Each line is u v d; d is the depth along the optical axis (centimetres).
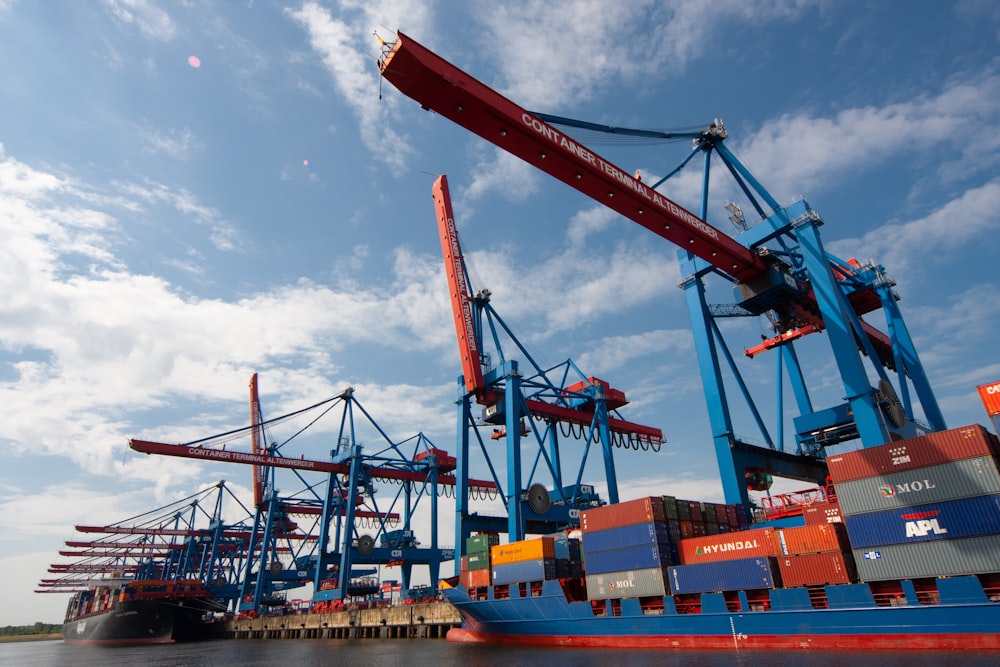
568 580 3353
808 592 2366
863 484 2280
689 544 2772
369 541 6397
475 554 3919
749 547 2559
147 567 11350
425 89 2475
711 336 3778
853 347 3189
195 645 6575
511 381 4394
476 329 4919
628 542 2944
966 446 2050
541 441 4622
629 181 3041
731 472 3394
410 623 5391
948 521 2048
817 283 3403
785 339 4266
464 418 4647
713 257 3600
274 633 7162
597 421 5331
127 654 5997
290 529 8856
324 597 6397
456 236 5106
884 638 2162
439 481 7512
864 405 3088
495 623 3797
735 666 2125
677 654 2592
